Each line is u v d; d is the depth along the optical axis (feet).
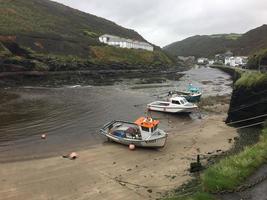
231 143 85.81
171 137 92.63
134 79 274.77
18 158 72.23
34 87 197.77
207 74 381.19
